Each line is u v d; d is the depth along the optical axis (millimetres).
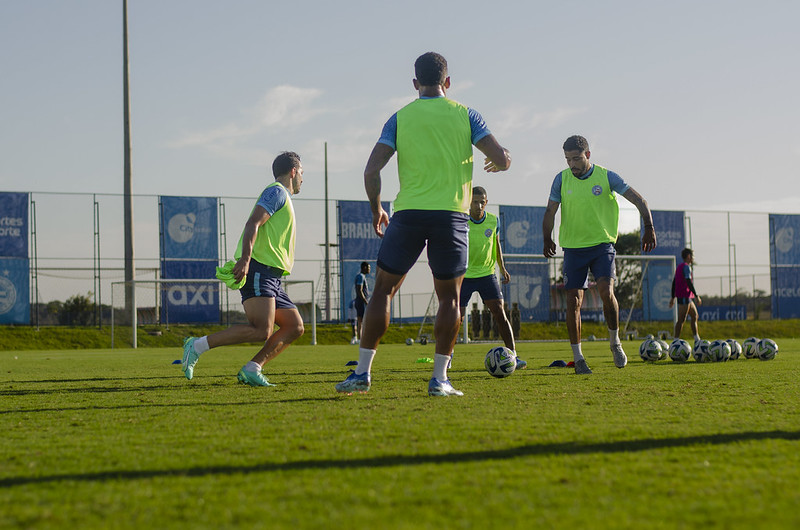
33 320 28125
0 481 2359
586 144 8266
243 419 3854
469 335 27344
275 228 6531
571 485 2193
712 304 36188
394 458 2633
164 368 10164
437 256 5082
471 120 5184
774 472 2367
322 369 9328
